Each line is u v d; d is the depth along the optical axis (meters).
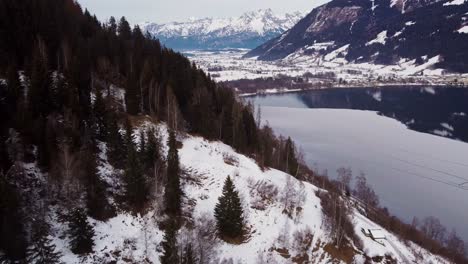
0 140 48.91
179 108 89.94
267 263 58.34
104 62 87.62
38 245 42.78
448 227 90.62
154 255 52.47
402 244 75.50
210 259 53.69
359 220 79.38
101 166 62.22
